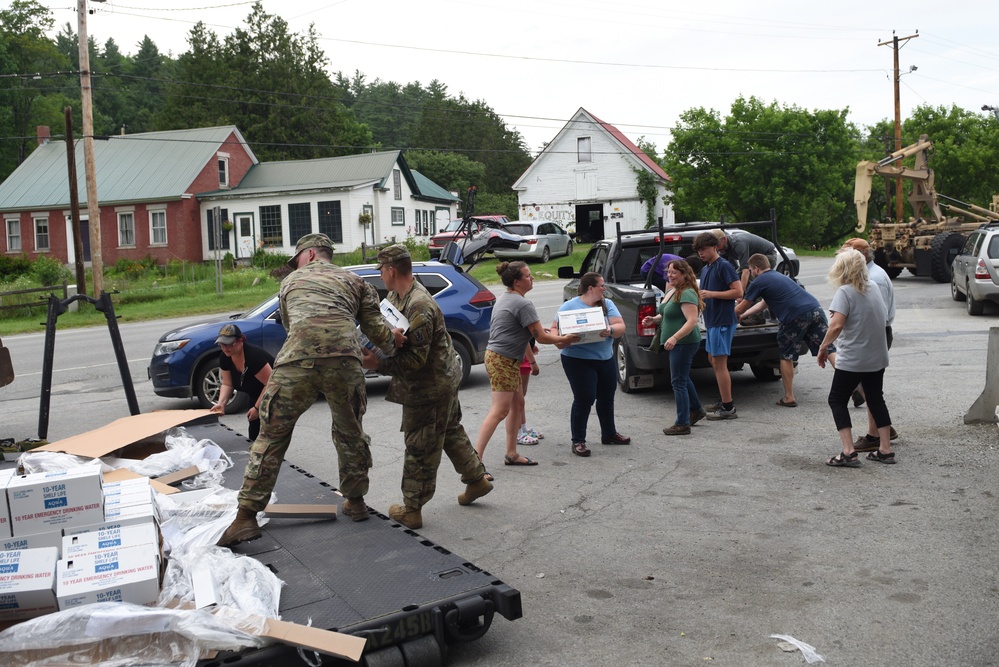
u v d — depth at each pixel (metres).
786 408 8.95
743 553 5.02
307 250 5.19
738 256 10.38
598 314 7.22
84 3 24.14
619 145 47.34
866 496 5.93
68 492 3.86
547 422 8.87
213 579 3.84
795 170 41.69
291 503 5.25
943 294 19.06
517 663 3.82
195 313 25.16
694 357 8.84
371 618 3.65
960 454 6.80
